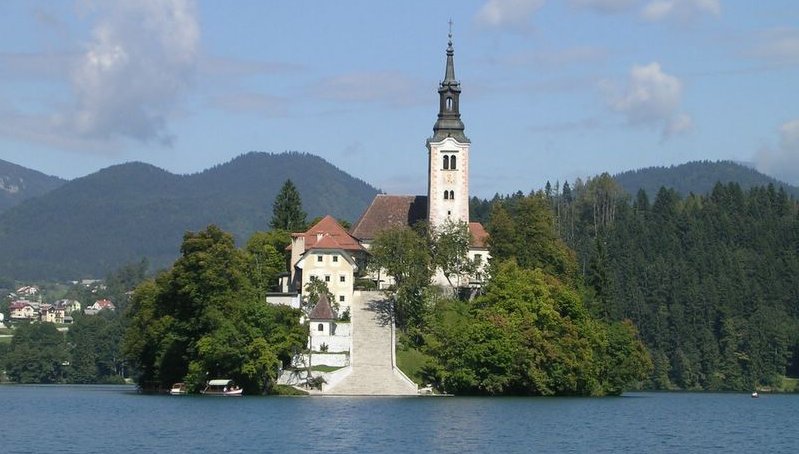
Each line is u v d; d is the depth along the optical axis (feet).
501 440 412.16
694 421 545.85
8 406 596.29
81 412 536.01
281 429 438.40
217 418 488.85
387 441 401.49
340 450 375.86
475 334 650.84
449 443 399.03
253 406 557.74
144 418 492.54
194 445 387.34
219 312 652.89
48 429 444.55
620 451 392.27
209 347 642.63
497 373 654.12
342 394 651.25
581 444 408.46
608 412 572.51
